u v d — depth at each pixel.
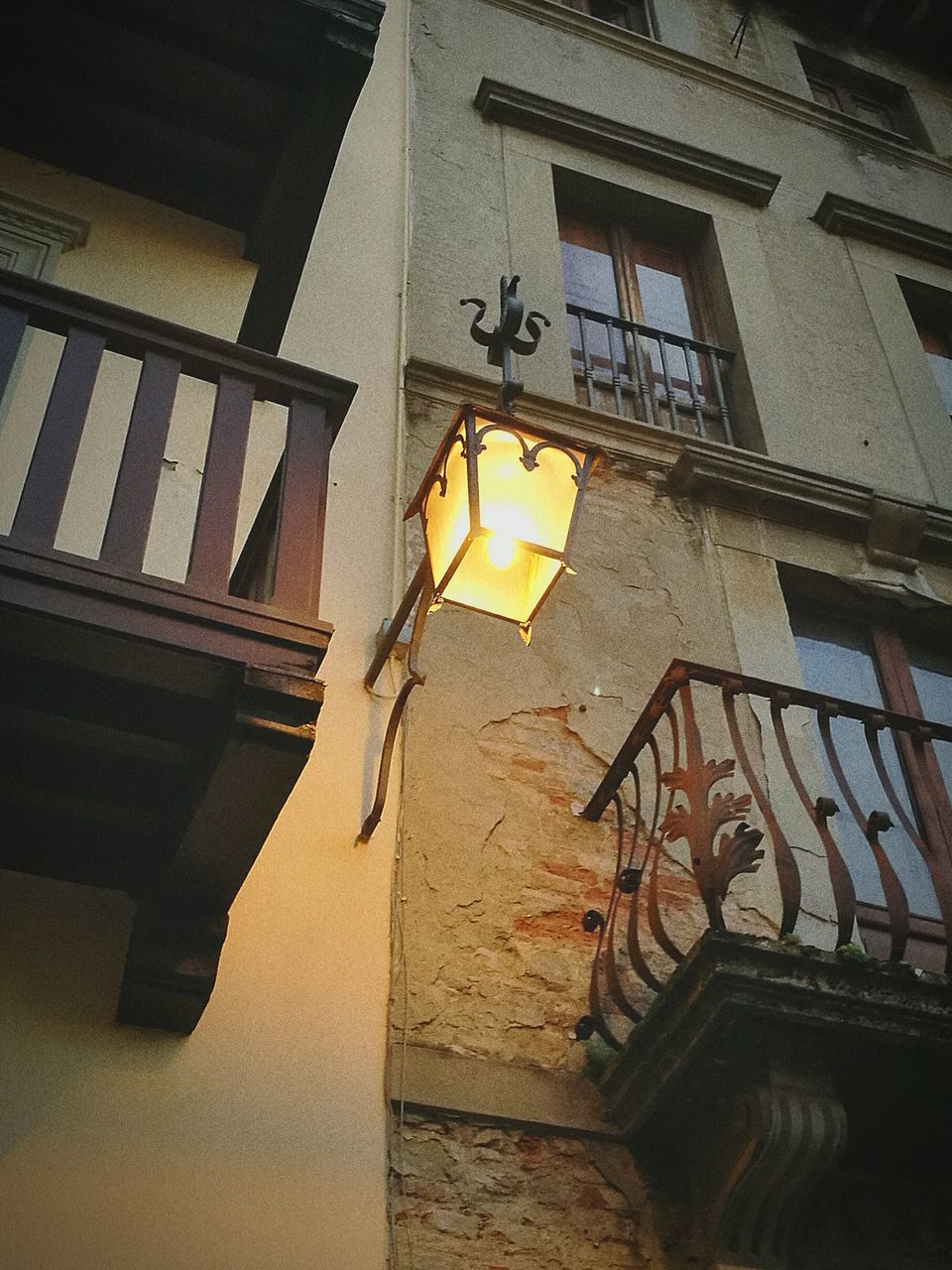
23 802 4.12
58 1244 3.68
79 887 4.37
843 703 4.97
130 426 4.11
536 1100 4.51
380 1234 4.02
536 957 4.91
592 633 6.02
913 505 7.09
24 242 5.98
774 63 10.63
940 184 10.23
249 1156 4.02
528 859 5.16
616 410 7.38
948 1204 4.66
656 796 5.08
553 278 7.64
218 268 6.30
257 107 6.01
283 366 4.47
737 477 6.86
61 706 3.84
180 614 3.78
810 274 8.67
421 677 4.61
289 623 3.88
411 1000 4.61
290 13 5.75
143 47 5.81
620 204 8.54
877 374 8.20
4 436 5.20
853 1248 4.45
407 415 6.44
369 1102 4.29
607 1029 4.62
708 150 9.06
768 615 6.46
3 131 6.14
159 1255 3.74
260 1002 4.37
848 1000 4.14
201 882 4.09
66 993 4.16
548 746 5.54
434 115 8.20
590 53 9.41
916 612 6.91
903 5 11.28
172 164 6.25
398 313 6.89
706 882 4.31
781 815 5.72
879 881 5.85
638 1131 4.46
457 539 4.20
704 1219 4.27
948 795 6.34
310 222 6.09
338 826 4.91
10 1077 3.95
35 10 5.68
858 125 10.16
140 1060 4.10
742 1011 4.08
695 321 8.30
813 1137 4.07
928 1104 4.42
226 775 3.77
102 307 4.30
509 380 4.40
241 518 5.63
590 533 6.45
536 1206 4.28
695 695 5.96
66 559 3.73
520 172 8.14
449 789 5.23
